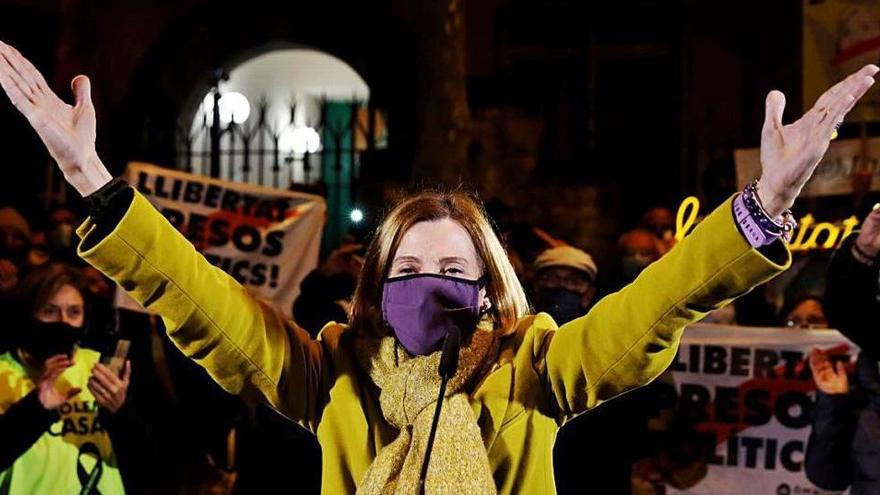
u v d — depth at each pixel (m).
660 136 14.77
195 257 2.69
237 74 18.08
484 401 2.71
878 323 4.43
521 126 13.98
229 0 15.54
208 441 6.80
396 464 2.64
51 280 5.72
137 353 6.89
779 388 7.21
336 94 18.23
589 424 6.62
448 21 11.32
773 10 14.62
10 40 15.20
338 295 7.11
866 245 4.36
